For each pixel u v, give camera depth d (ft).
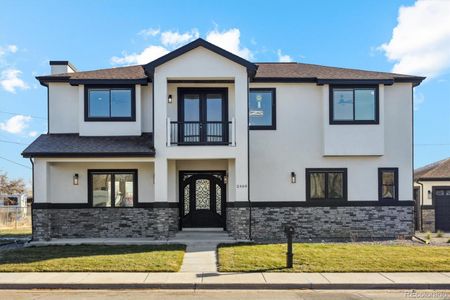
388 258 41.65
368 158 59.62
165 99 54.70
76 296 30.76
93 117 58.65
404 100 60.34
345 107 58.95
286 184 59.21
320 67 66.85
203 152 54.24
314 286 33.17
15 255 43.88
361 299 29.99
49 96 59.88
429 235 61.67
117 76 59.82
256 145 59.36
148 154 53.31
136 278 34.76
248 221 53.83
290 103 59.82
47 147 54.49
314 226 58.90
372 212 59.26
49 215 54.49
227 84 58.85
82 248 48.52
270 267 38.24
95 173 58.59
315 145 59.62
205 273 36.65
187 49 54.75
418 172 88.99
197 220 59.72
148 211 58.18
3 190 147.74
